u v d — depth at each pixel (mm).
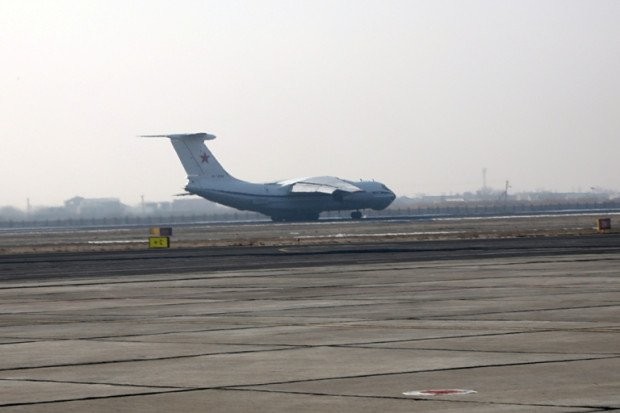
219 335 32812
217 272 65812
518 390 21844
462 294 44969
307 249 95625
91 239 156500
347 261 73188
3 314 42219
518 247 87000
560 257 70438
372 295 45812
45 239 165875
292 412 20281
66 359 28281
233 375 24812
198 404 21344
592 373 23578
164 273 66375
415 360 26281
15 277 67312
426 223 195375
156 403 21562
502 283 50188
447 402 20828
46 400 22141
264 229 183625
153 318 38906
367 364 25891
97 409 21047
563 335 30250
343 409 20422
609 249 79750
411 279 54625
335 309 40125
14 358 28719
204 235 157375
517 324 33312
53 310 43500
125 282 59375
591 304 39125
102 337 33188
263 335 32469
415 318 36031
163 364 26859
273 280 57219
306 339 31125
